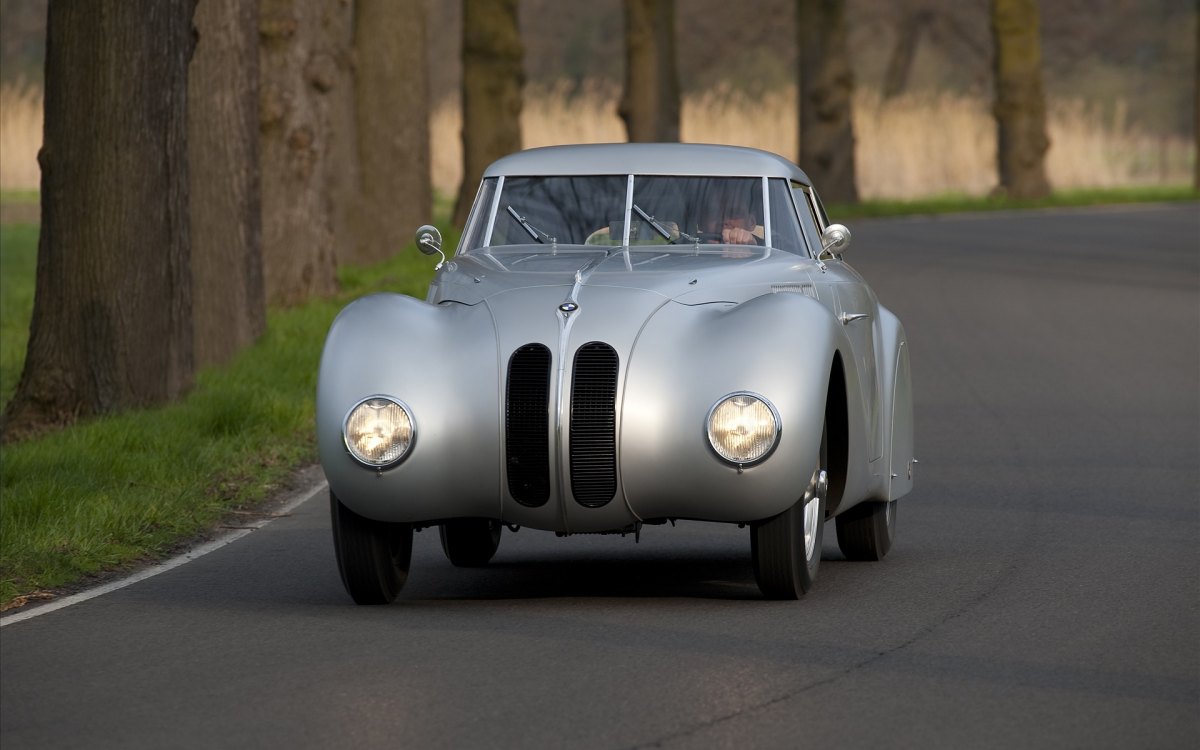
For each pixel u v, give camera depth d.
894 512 24.83
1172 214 123.38
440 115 139.12
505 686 16.61
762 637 18.69
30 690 16.83
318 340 44.56
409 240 73.69
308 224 53.62
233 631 19.30
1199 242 94.44
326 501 28.67
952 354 48.81
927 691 16.38
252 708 15.97
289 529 26.28
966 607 20.28
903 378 24.94
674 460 19.28
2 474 27.69
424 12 74.12
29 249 74.56
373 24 73.19
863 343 22.95
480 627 19.31
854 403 21.34
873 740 14.78
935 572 22.61
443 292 21.41
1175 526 25.64
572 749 14.55
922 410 38.81
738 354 19.50
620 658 17.72
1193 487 29.09
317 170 53.91
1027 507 27.59
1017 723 15.30
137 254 34.09
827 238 23.30
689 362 19.55
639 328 19.73
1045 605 20.34
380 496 19.52
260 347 42.97
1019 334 53.53
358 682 16.84
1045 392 41.44
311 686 16.72
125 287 33.97
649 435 19.27
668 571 23.22
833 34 126.56
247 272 43.09
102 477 28.27
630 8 114.38
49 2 33.75
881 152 147.00
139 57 33.78
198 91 42.41
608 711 15.69
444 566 23.97
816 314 20.09
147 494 27.22
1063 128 157.25
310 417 35.25
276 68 52.78
